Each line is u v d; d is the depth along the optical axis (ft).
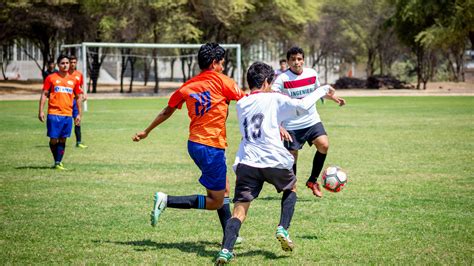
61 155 60.18
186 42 259.80
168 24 236.84
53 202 43.47
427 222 36.40
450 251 30.14
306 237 33.35
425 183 50.06
